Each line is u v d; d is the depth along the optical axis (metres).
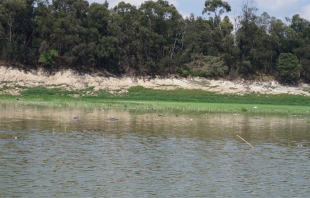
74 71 94.94
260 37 112.12
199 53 114.12
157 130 39.66
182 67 107.88
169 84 101.88
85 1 100.38
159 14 109.94
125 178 22.75
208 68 106.00
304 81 113.19
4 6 90.50
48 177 22.47
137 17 109.00
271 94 104.62
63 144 30.91
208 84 104.56
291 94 106.00
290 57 111.12
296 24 127.25
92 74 96.62
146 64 103.88
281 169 25.45
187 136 36.56
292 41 119.00
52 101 73.31
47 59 91.88
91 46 94.81
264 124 48.38
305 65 113.50
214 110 67.94
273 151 30.84
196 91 99.88
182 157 27.84
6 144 30.17
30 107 60.28
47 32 93.62
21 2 90.25
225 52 113.06
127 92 94.12
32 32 94.94
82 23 98.38
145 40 105.31
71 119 46.19
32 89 86.62
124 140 33.47
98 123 43.41
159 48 109.06
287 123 50.38
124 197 19.83
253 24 113.94
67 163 25.36
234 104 86.50
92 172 23.66
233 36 116.06
